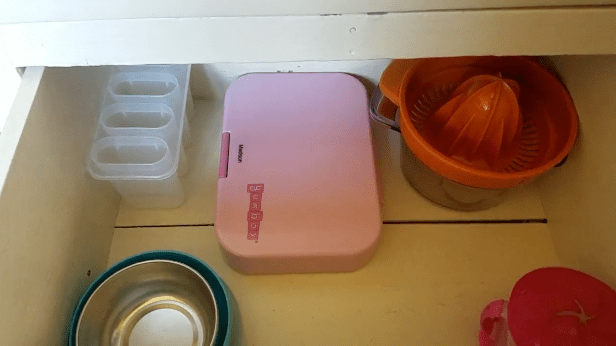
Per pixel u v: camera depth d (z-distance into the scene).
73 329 0.51
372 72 0.74
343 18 0.42
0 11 0.41
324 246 0.60
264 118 0.69
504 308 0.56
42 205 0.49
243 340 0.60
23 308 0.46
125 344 0.59
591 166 0.56
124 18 0.42
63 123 0.53
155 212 0.69
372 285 0.63
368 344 0.60
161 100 0.66
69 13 0.42
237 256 0.60
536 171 0.53
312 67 0.73
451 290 0.63
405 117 0.57
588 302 0.51
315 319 0.61
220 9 0.41
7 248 0.43
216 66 0.72
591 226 0.57
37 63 0.47
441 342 0.60
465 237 0.66
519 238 0.66
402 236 0.66
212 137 0.75
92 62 0.47
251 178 0.64
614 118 0.52
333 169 0.65
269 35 0.44
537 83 0.62
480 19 0.43
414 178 0.69
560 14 0.42
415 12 0.42
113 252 0.66
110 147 0.63
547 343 0.50
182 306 0.60
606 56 0.52
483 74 0.62
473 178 0.54
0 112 0.53
